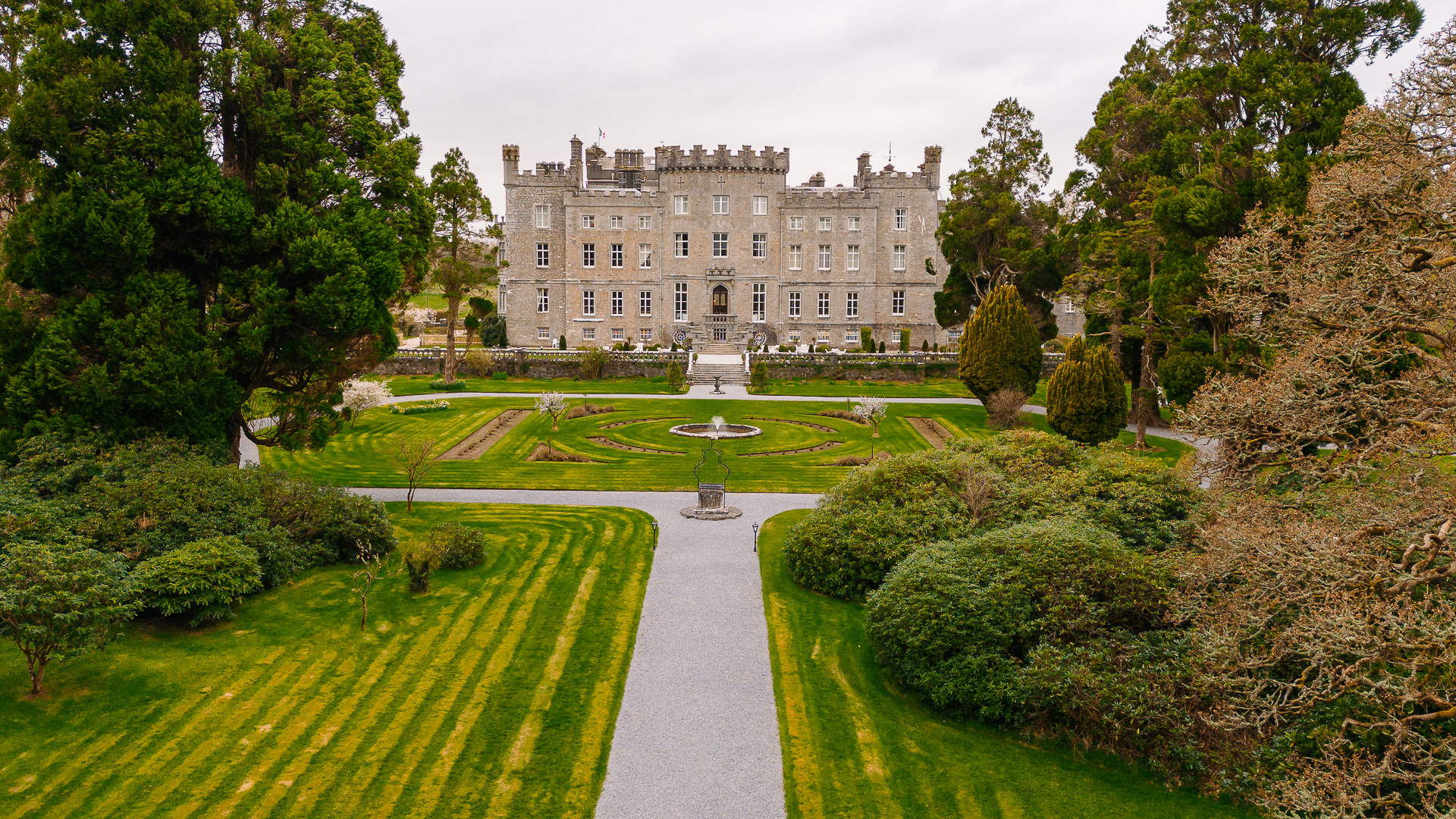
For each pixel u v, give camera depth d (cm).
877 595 1648
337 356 2477
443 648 1673
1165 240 3691
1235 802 1197
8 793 1191
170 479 1911
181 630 1708
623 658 1648
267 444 2586
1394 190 1330
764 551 2309
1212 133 3703
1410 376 1286
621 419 4666
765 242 7969
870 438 4184
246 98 2328
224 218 2206
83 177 2133
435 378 6169
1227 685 1205
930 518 2025
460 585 2006
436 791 1220
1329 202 1412
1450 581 1260
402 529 2450
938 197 8400
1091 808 1198
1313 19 3462
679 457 3616
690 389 6025
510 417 4706
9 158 2483
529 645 1694
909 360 6612
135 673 1533
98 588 1405
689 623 1823
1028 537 1633
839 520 2073
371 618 1803
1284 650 1144
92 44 2234
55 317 2173
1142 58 5178
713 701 1495
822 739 1377
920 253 8144
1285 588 1140
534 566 2152
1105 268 4697
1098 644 1420
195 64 2288
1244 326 1522
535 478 3181
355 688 1512
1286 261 1531
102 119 2161
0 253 2495
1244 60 3497
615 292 8038
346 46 2534
